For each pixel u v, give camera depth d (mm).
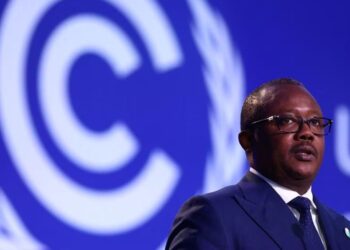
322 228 6957
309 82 14398
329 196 14164
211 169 12812
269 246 6516
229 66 13250
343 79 14820
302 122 6910
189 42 12906
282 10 14203
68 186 11391
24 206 10977
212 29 13164
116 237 11703
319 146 6965
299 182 6953
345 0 15109
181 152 12602
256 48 13703
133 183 12008
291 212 6789
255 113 7121
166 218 12281
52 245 11125
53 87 11500
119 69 12180
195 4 13023
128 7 12367
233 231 6551
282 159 6898
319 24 14703
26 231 10930
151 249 12039
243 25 13594
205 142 12828
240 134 7289
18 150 11039
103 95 11969
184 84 12773
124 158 11984
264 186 6949
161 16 12672
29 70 11312
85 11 11961
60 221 11242
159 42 12617
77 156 11555
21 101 11172
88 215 11500
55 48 11594
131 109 12219
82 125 11688
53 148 11352
